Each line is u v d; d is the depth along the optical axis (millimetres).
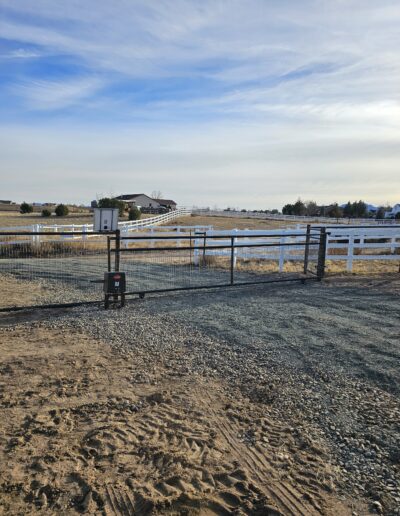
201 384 4828
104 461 3361
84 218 58156
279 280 10992
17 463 3316
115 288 8453
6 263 15680
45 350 5965
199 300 9203
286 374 5066
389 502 2889
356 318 7465
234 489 3033
